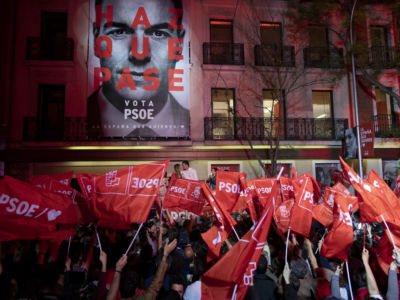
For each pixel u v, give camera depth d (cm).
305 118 1783
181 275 525
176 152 1659
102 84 1656
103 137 1623
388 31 1905
